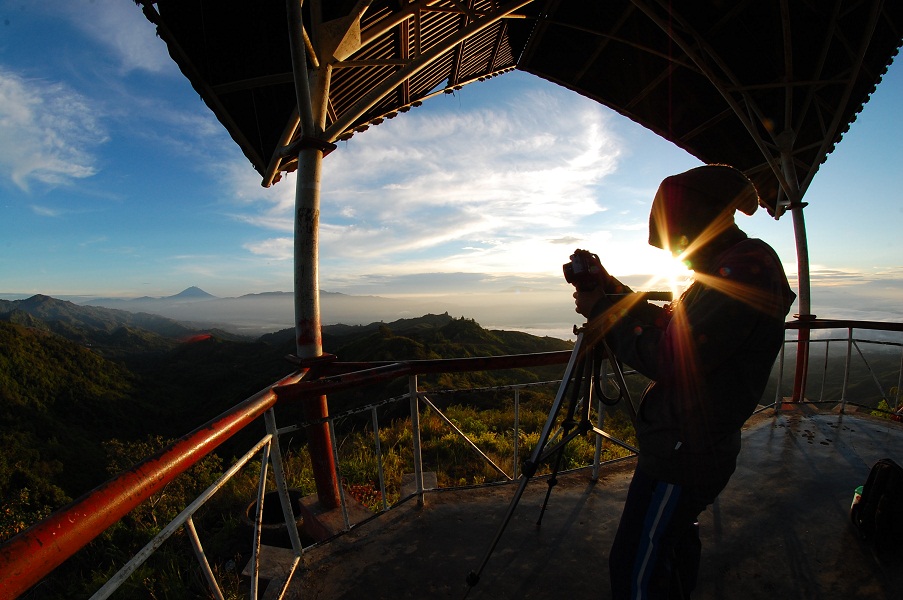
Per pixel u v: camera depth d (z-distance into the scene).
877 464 2.47
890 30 4.86
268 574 2.60
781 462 3.44
